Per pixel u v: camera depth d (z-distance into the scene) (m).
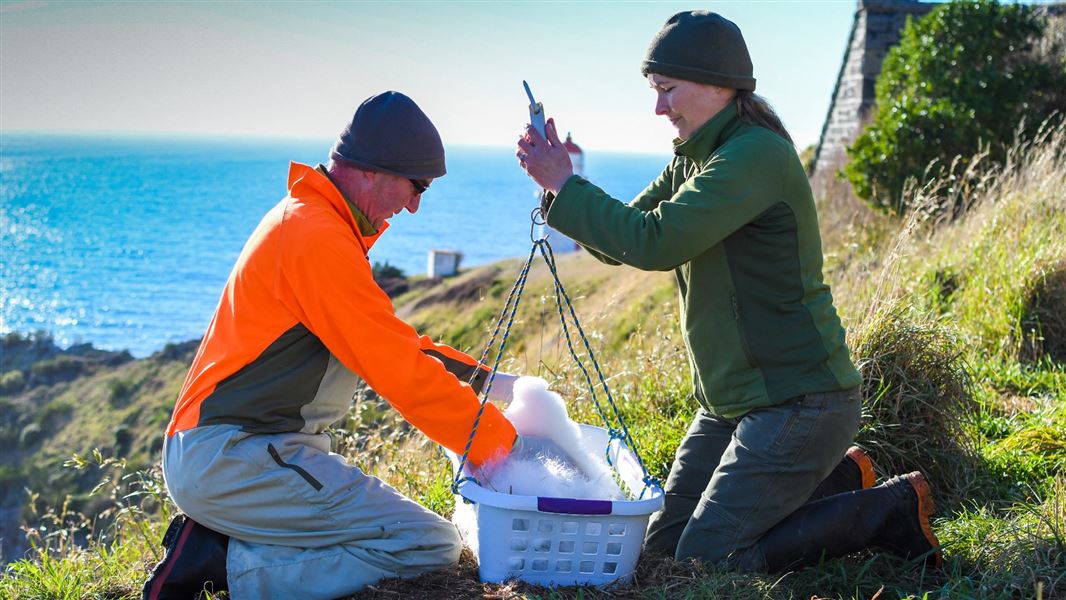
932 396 4.07
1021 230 6.42
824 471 3.02
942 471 3.93
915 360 4.14
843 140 15.82
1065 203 6.65
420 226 163.00
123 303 77.75
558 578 2.85
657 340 5.32
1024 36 11.13
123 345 50.22
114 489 4.16
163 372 29.38
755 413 3.05
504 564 2.82
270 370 2.78
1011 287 5.78
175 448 2.80
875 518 2.97
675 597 2.77
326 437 2.98
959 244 6.88
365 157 2.83
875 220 11.22
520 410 3.26
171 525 2.92
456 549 3.02
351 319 2.71
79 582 3.30
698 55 2.90
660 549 3.34
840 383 2.98
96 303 77.06
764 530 3.01
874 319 4.32
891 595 2.92
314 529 2.82
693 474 3.34
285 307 2.75
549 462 3.05
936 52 11.16
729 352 3.05
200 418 2.78
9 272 95.88
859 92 16.77
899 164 10.86
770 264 2.94
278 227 2.76
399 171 2.84
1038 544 2.95
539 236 3.13
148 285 90.88
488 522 2.79
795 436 2.95
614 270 15.75
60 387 29.55
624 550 2.84
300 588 2.79
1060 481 3.62
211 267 107.06
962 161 10.61
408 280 30.50
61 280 92.56
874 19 16.70
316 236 2.70
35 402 28.50
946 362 4.18
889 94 11.80
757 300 2.98
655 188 3.49
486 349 3.39
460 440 2.91
